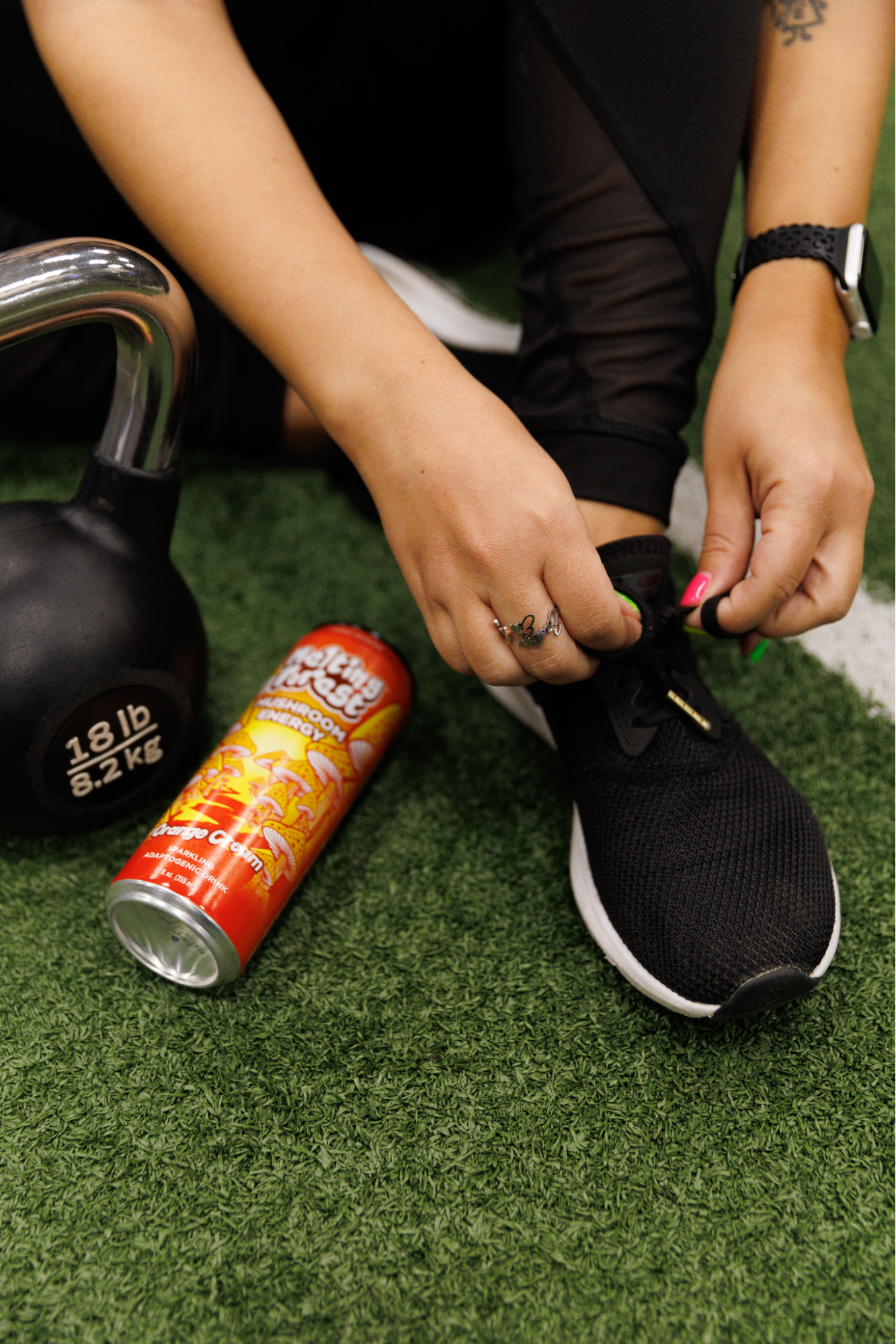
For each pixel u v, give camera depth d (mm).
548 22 629
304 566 973
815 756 811
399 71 882
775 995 564
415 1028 625
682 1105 593
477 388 533
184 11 594
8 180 931
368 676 709
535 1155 568
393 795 769
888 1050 621
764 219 707
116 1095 583
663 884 604
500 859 729
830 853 734
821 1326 508
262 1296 507
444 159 1039
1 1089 580
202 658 673
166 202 576
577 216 657
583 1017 635
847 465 600
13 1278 507
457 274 1310
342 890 702
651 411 654
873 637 926
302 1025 623
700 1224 543
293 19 835
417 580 564
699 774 643
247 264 560
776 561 591
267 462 1087
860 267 650
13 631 564
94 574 596
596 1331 501
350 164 1000
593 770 665
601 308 652
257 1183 550
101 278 509
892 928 686
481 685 877
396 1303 507
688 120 629
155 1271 514
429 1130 577
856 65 713
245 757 643
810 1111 592
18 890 679
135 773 661
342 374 546
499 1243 532
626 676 652
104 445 605
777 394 625
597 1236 537
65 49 582
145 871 581
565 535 502
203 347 955
